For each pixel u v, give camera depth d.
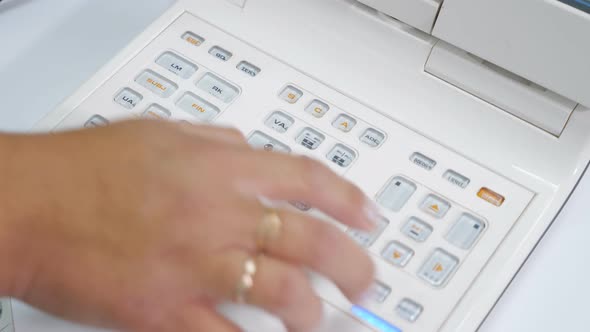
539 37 0.52
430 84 0.59
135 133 0.46
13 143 0.46
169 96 0.59
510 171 0.55
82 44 0.79
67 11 0.80
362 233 0.52
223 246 0.42
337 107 0.59
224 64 0.61
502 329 0.55
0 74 0.76
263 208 0.44
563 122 0.55
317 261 0.43
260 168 0.45
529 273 0.57
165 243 0.42
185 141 0.46
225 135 0.49
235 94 0.59
